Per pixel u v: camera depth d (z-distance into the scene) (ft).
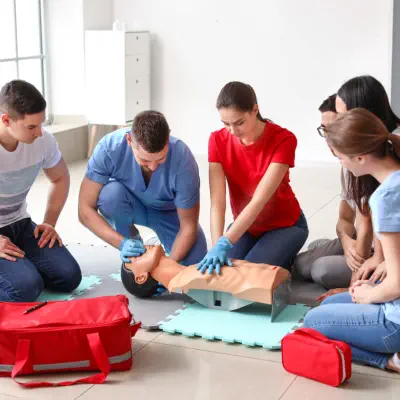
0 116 7.46
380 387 6.13
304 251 9.76
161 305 7.95
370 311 6.28
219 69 17.79
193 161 8.27
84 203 8.55
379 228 5.85
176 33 17.99
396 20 15.21
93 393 6.12
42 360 6.34
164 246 9.43
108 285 8.66
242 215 7.82
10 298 7.71
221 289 7.50
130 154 8.36
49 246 8.39
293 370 6.36
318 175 15.84
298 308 7.82
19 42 17.03
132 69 17.43
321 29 16.67
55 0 17.43
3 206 8.16
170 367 6.57
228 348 6.95
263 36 17.17
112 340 6.36
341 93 7.39
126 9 18.28
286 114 17.35
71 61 17.62
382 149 5.86
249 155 8.13
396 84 15.38
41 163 8.30
